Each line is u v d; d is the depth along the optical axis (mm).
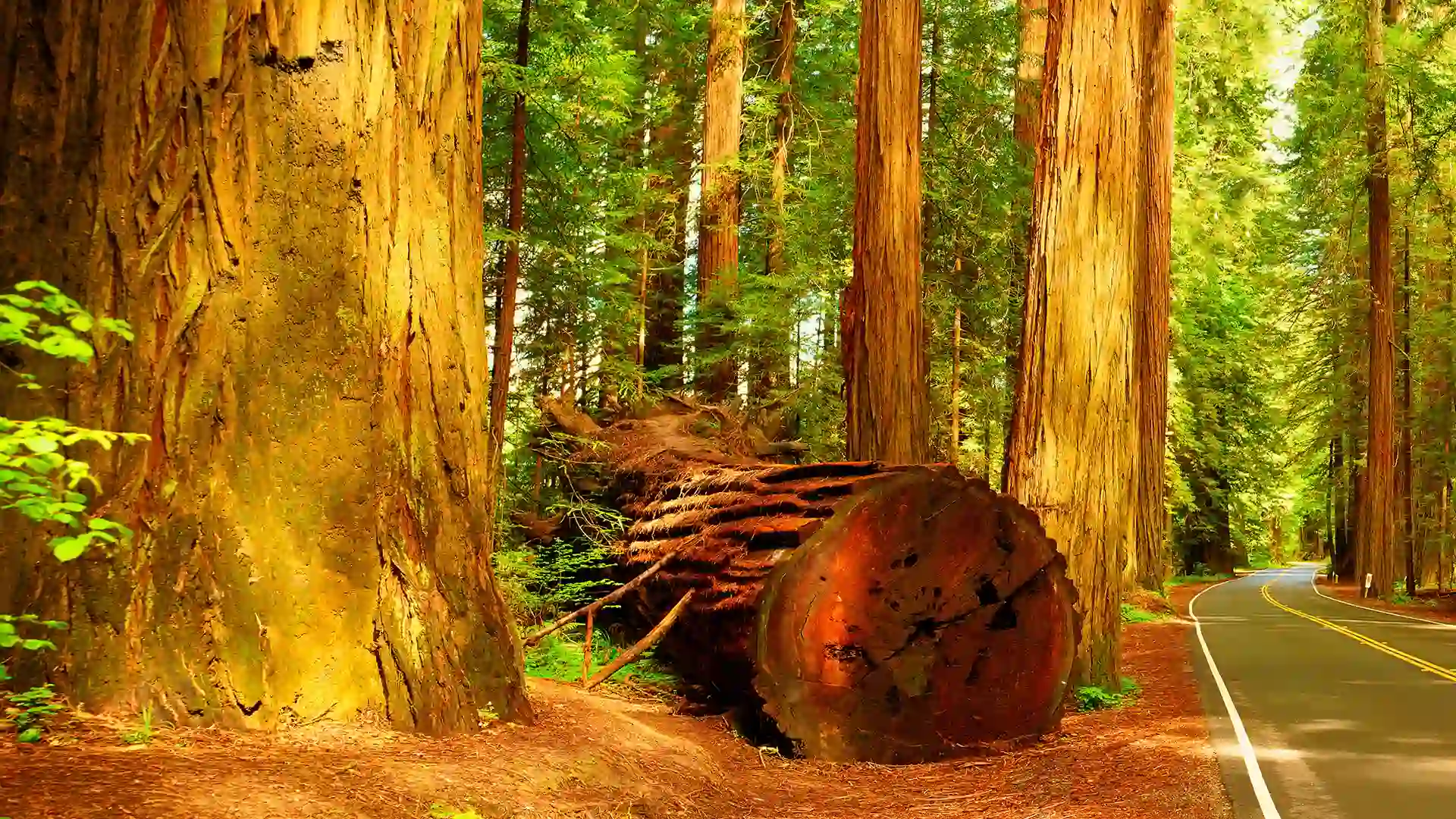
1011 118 23031
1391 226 34062
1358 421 39312
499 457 11492
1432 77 29188
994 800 6387
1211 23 29719
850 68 24422
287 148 4895
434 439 5371
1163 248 23297
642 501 11062
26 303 3500
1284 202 36469
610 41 14344
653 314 21922
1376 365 31906
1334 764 7473
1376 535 31922
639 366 15578
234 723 4379
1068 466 11047
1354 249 35625
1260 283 39094
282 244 4844
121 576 4363
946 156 20625
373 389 5027
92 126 4648
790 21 22672
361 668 4781
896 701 7539
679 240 23719
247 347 4707
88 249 4562
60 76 4664
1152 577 24484
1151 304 23391
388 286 5195
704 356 19312
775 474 8555
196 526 4508
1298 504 77875
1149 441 23688
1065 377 11172
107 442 3480
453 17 5723
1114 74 11531
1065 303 11258
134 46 4688
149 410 4516
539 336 15758
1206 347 37656
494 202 13219
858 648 7445
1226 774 7125
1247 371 47031
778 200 20125
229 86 4789
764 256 23766
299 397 4793
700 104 25734
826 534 7297
